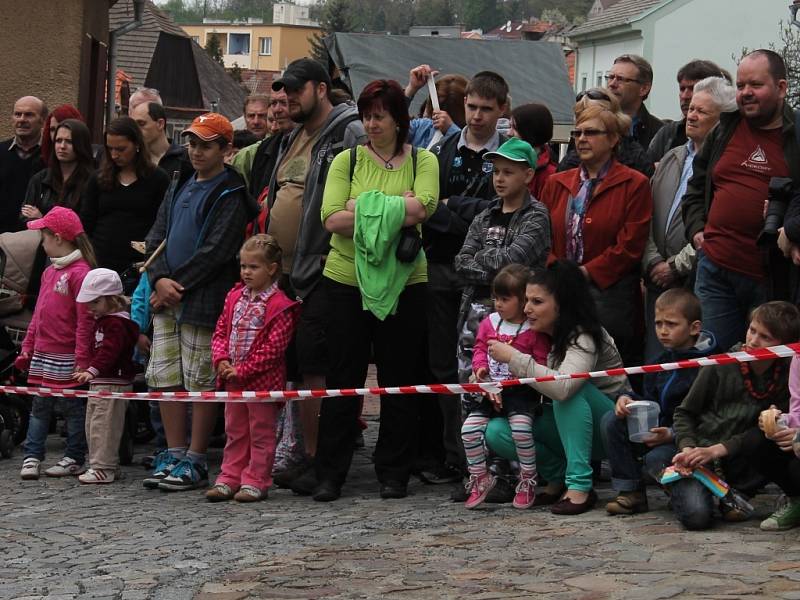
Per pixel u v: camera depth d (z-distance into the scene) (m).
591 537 8.00
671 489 8.16
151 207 12.24
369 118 9.95
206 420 10.80
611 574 6.94
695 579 6.68
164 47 56.03
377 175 10.01
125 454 12.03
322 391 9.62
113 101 28.39
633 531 8.12
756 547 7.41
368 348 10.10
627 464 8.69
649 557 7.30
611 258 10.05
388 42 27.88
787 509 8.02
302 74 10.73
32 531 9.05
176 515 9.58
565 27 97.62
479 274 9.77
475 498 9.38
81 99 22.25
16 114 14.28
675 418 8.37
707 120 10.12
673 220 10.27
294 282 10.59
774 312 8.11
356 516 9.30
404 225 9.78
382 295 9.72
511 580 6.97
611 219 10.11
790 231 8.60
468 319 9.93
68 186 12.98
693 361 8.02
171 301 10.64
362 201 9.73
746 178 9.43
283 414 11.26
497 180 9.81
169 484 10.62
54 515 9.64
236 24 143.00
